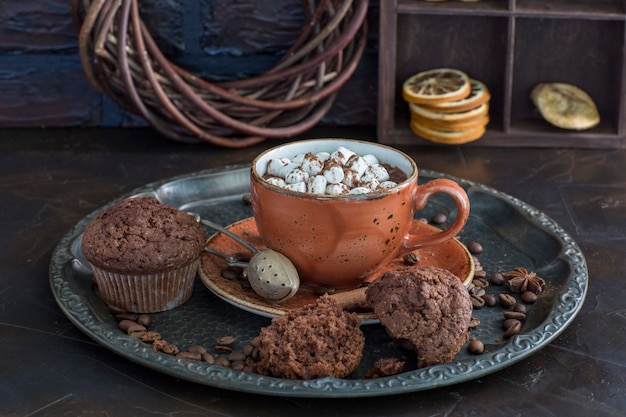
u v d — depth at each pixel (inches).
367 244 36.4
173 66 47.6
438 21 50.8
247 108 48.6
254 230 40.0
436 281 34.8
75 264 38.1
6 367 34.9
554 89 50.6
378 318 35.0
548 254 39.6
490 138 49.9
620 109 49.2
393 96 49.6
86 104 51.4
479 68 51.6
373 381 33.3
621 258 40.3
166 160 48.2
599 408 33.5
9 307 37.5
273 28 50.2
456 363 34.0
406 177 37.5
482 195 42.4
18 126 51.4
